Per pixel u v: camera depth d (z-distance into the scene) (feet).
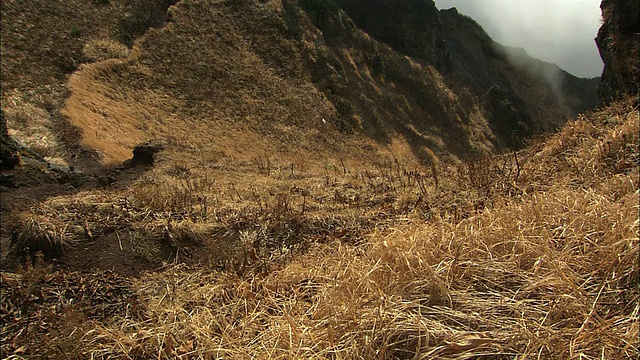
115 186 23.86
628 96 23.50
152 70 84.28
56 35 77.82
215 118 82.38
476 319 7.54
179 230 13.96
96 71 74.33
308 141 89.92
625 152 15.99
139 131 64.69
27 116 50.11
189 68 90.38
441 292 8.09
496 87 152.87
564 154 19.36
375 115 110.83
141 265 12.65
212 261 12.17
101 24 86.89
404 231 11.23
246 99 91.81
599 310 7.64
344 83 112.88
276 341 7.38
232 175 31.01
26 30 74.95
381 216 15.96
